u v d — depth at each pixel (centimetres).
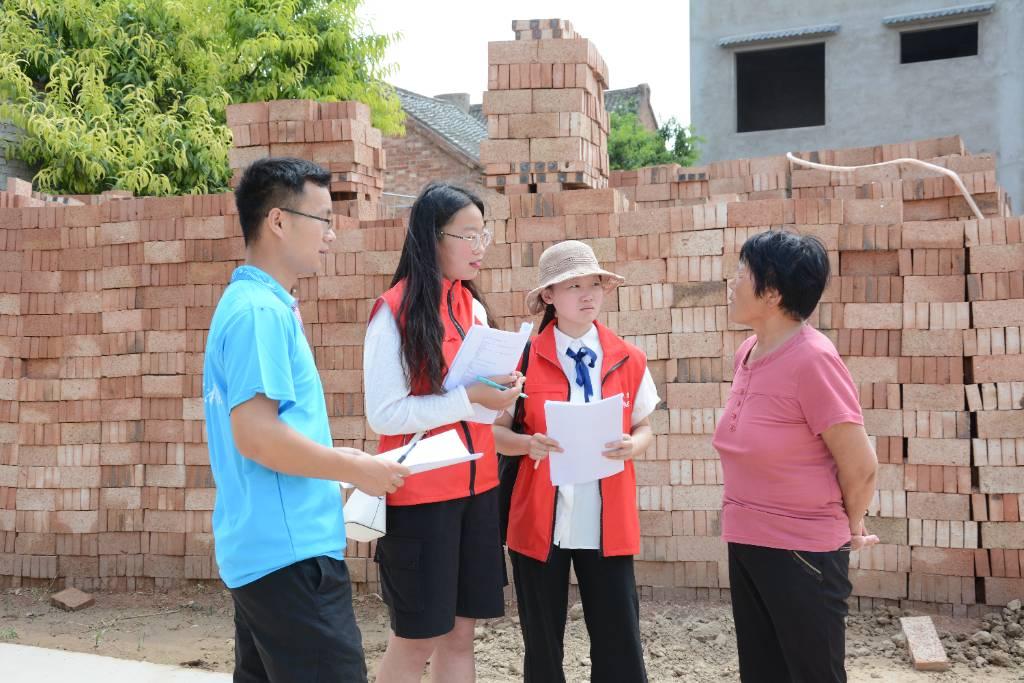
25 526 630
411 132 2234
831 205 521
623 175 705
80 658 462
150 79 1238
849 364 521
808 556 279
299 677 234
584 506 334
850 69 1853
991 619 489
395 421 291
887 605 516
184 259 611
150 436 616
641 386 356
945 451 505
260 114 628
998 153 1747
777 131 1923
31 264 634
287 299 246
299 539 235
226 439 238
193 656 506
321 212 252
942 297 509
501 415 348
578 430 313
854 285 521
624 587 333
